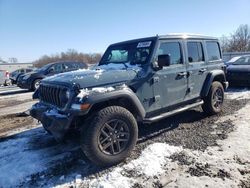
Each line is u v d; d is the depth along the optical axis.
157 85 4.26
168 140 4.42
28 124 6.09
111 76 3.70
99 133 3.39
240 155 3.69
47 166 3.70
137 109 3.81
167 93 4.47
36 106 4.16
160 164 3.54
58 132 3.38
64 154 4.08
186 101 5.01
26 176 3.45
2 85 22.22
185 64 4.86
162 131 4.91
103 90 3.43
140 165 3.54
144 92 4.05
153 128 5.11
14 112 7.85
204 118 5.65
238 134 4.51
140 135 4.74
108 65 4.77
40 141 4.74
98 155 3.39
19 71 25.36
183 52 4.86
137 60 4.39
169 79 4.48
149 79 4.11
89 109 3.26
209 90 5.59
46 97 4.03
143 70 4.07
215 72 5.66
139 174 3.31
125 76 3.82
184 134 4.69
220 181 3.04
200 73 5.28
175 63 4.68
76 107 3.24
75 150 4.21
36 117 4.01
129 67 4.21
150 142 4.37
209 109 5.67
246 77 8.97
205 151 3.88
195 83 5.15
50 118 3.49
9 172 3.58
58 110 3.56
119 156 3.58
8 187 3.22
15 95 12.84
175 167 3.45
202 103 5.43
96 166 3.61
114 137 3.54
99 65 5.09
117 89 3.58
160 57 4.02
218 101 5.90
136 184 3.09
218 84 5.80
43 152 4.20
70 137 3.71
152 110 4.23
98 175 3.37
